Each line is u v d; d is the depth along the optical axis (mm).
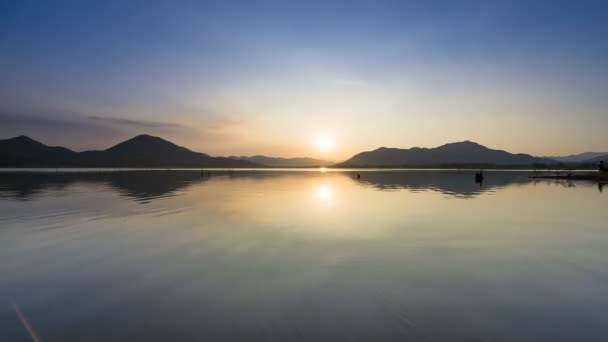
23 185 43125
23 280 8844
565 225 16438
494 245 12461
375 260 10555
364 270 9602
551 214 19969
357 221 17469
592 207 23344
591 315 6875
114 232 14617
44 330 6320
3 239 13266
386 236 13938
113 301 7543
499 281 8766
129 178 66250
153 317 6785
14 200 26375
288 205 24422
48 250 11688
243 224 16562
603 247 12172
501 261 10477
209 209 21938
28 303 7477
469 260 10586
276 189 40781
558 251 11625
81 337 6062
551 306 7289
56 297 7785
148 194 32375
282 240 13227
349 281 8742
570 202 26391
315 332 6168
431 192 36000
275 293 7965
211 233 14469
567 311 7062
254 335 6078
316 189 41000
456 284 8539
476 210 21672
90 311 7070
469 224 16641
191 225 16297
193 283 8609
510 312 7016
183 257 10891
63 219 17938
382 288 8273
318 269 9680
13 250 11656
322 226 16047
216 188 41844
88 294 7941
